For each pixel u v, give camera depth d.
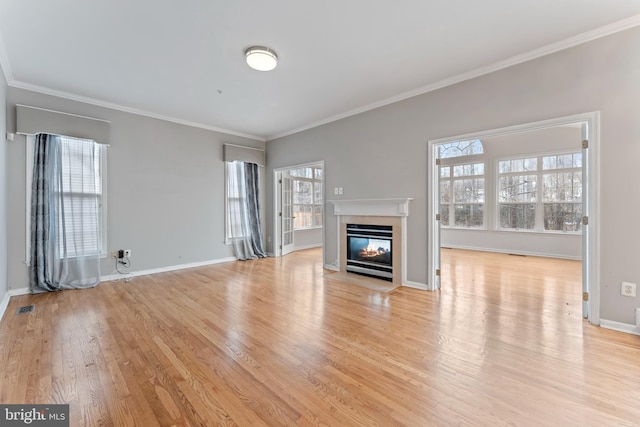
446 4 2.10
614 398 1.58
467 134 3.21
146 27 2.36
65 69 3.06
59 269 3.65
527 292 3.53
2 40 2.52
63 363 1.95
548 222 6.16
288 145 5.65
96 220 3.91
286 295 3.45
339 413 1.49
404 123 3.79
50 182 3.56
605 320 2.48
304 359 2.01
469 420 1.43
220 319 2.72
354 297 3.37
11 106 3.32
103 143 3.95
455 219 7.46
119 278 4.20
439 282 3.69
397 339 2.30
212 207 5.32
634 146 2.32
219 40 2.55
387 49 2.71
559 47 2.61
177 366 1.92
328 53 2.77
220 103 4.08
